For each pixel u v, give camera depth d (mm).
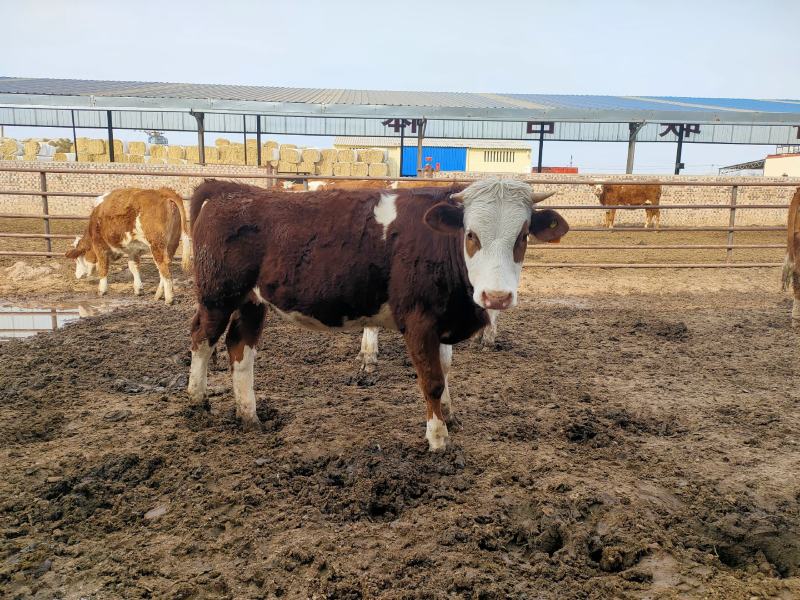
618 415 5074
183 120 38594
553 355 6973
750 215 22688
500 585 2934
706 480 4027
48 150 40188
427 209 4160
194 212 4715
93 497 3734
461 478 3963
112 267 12156
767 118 24500
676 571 3080
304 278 4297
